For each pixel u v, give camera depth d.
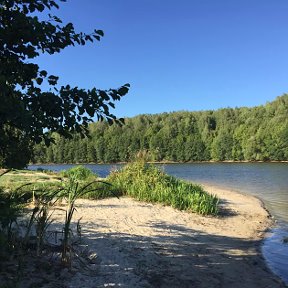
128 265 6.69
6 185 16.14
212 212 14.20
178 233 10.27
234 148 86.50
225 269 7.47
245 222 13.31
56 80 4.55
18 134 4.84
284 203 19.12
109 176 19.41
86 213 11.66
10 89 4.02
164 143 95.06
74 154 101.12
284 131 76.94
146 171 18.77
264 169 54.00
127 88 4.36
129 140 97.94
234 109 106.00
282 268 7.88
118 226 10.11
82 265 6.12
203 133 94.62
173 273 6.73
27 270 5.47
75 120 4.31
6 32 4.17
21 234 6.97
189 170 55.88
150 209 13.70
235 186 29.09
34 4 4.36
